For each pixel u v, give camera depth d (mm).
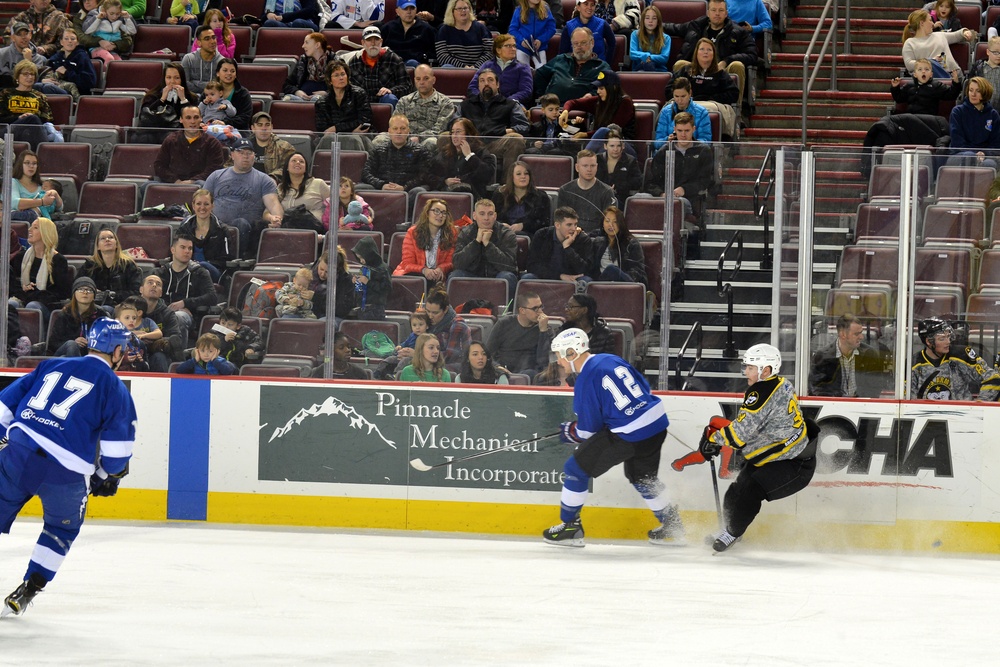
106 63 26453
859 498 16188
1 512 10703
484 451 16516
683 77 22812
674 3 28203
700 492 16234
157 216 16969
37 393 10797
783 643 10086
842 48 28750
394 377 16656
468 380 16594
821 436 16266
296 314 16781
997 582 13820
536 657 9352
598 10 27203
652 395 15852
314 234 16781
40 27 27031
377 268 16734
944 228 16188
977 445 16016
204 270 16922
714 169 16344
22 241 17094
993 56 23344
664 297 16438
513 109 22547
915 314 16250
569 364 16453
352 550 14938
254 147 16828
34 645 9406
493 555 14781
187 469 16750
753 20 27062
